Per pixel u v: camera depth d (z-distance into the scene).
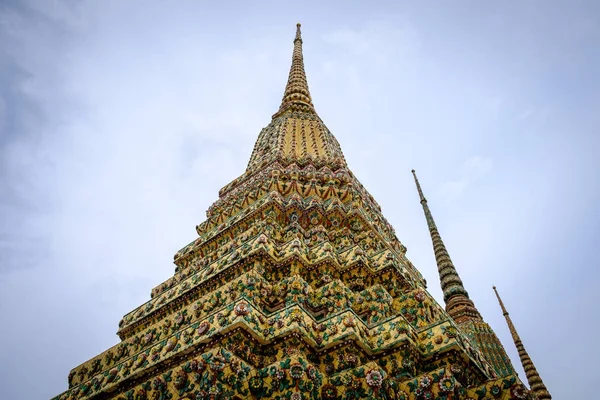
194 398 9.66
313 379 9.83
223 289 13.77
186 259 20.50
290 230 17.67
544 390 18.31
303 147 26.47
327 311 13.72
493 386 9.94
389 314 14.06
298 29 46.62
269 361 11.33
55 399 13.53
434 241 24.44
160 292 18.22
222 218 21.62
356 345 11.83
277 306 13.61
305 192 20.61
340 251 16.70
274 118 33.41
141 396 10.84
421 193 27.84
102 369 14.38
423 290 15.01
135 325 17.03
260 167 23.97
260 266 14.66
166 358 11.59
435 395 9.86
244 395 9.69
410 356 11.75
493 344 17.81
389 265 15.73
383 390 9.74
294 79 37.31
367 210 21.55
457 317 19.89
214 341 11.16
